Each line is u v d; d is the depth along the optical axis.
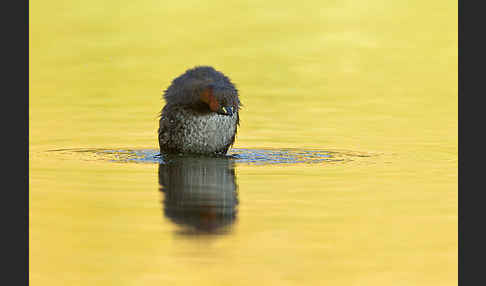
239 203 15.02
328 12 44.88
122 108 26.58
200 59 34.38
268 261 12.03
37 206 14.73
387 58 35.25
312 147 20.78
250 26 41.22
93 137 22.08
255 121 24.47
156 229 13.41
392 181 16.84
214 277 11.47
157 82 30.75
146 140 21.73
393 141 21.56
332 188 16.20
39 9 44.69
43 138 21.89
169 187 16.19
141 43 37.69
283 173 17.56
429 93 29.03
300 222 13.84
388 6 46.16
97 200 15.17
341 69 33.22
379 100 27.81
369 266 11.89
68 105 27.00
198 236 13.14
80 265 11.92
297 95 28.62
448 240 12.95
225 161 18.84
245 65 33.53
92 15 43.62
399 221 13.93
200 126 19.00
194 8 45.47
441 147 20.77
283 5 46.22
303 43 38.03
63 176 17.12
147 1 47.19
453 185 16.45
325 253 12.38
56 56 35.34
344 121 24.41
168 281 11.34
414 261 12.11
